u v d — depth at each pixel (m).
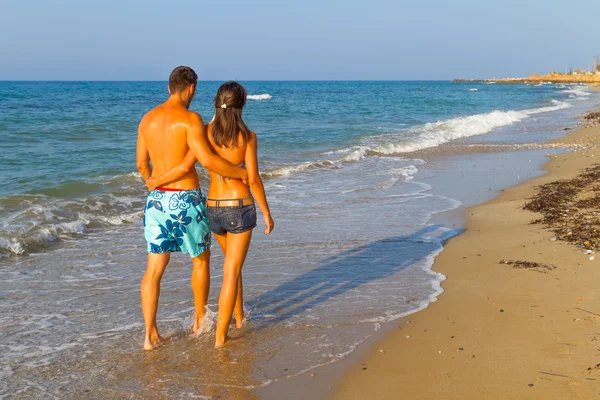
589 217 7.42
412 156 15.27
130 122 22.30
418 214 8.34
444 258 6.14
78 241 6.97
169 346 4.09
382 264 5.97
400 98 57.12
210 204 4.12
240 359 3.86
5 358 3.87
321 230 7.40
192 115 4.04
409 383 3.47
